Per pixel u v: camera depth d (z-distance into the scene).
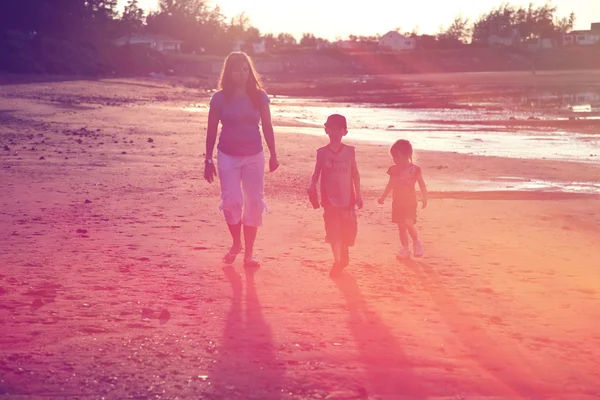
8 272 6.81
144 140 22.11
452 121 34.59
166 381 4.16
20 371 4.27
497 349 4.89
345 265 6.95
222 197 7.23
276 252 8.04
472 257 7.92
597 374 4.43
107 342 4.85
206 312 5.66
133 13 143.75
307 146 21.81
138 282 6.56
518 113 40.12
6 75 75.12
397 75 149.38
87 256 7.56
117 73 94.06
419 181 7.80
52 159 16.47
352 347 4.87
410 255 8.05
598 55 177.38
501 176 15.48
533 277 7.02
